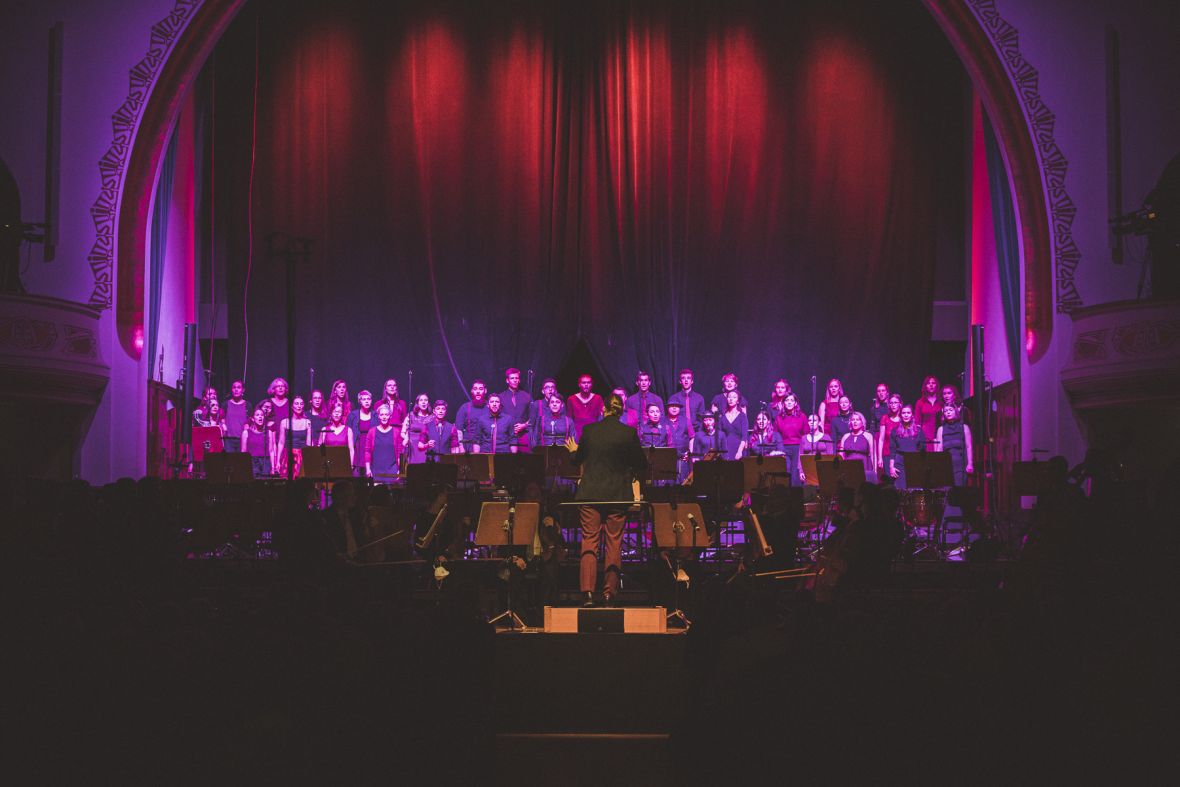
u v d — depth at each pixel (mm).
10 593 6410
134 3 17016
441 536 10922
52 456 16234
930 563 12352
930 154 19438
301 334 19141
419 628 5195
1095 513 8961
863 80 19484
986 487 16312
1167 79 16578
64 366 15359
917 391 19141
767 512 10742
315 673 4207
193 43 17078
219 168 19578
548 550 10242
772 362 19109
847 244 19266
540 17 19422
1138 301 14859
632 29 19359
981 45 17062
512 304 19156
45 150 16578
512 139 19328
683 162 19297
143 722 4031
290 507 9352
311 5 19484
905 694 4434
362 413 17406
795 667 4816
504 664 7762
